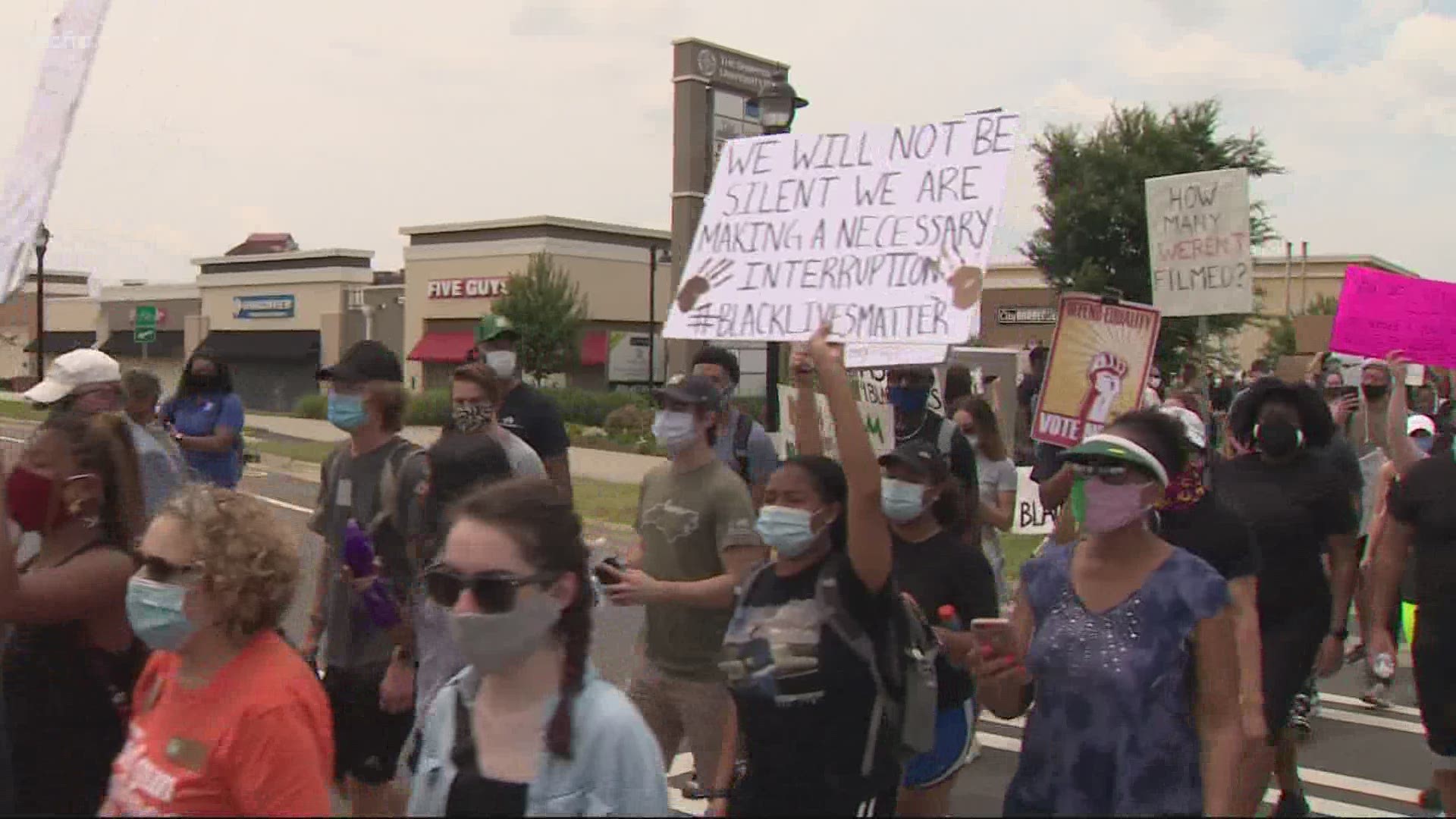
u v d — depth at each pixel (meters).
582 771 2.50
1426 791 5.63
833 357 3.19
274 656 2.84
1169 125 35.81
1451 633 4.75
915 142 4.07
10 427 29.77
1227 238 7.16
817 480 3.19
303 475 21.02
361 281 53.47
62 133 3.03
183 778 2.71
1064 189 36.62
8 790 3.34
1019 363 23.00
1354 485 7.05
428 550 4.16
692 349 23.25
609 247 49.56
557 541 2.54
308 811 2.72
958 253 3.88
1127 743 3.08
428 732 2.71
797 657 3.12
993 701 3.60
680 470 4.60
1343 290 7.15
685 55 17.42
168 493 5.66
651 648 4.66
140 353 59.25
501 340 6.51
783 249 4.21
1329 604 5.23
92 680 3.57
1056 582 3.32
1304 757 6.80
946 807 4.08
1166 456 3.22
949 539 4.26
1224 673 3.09
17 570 3.67
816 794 3.12
